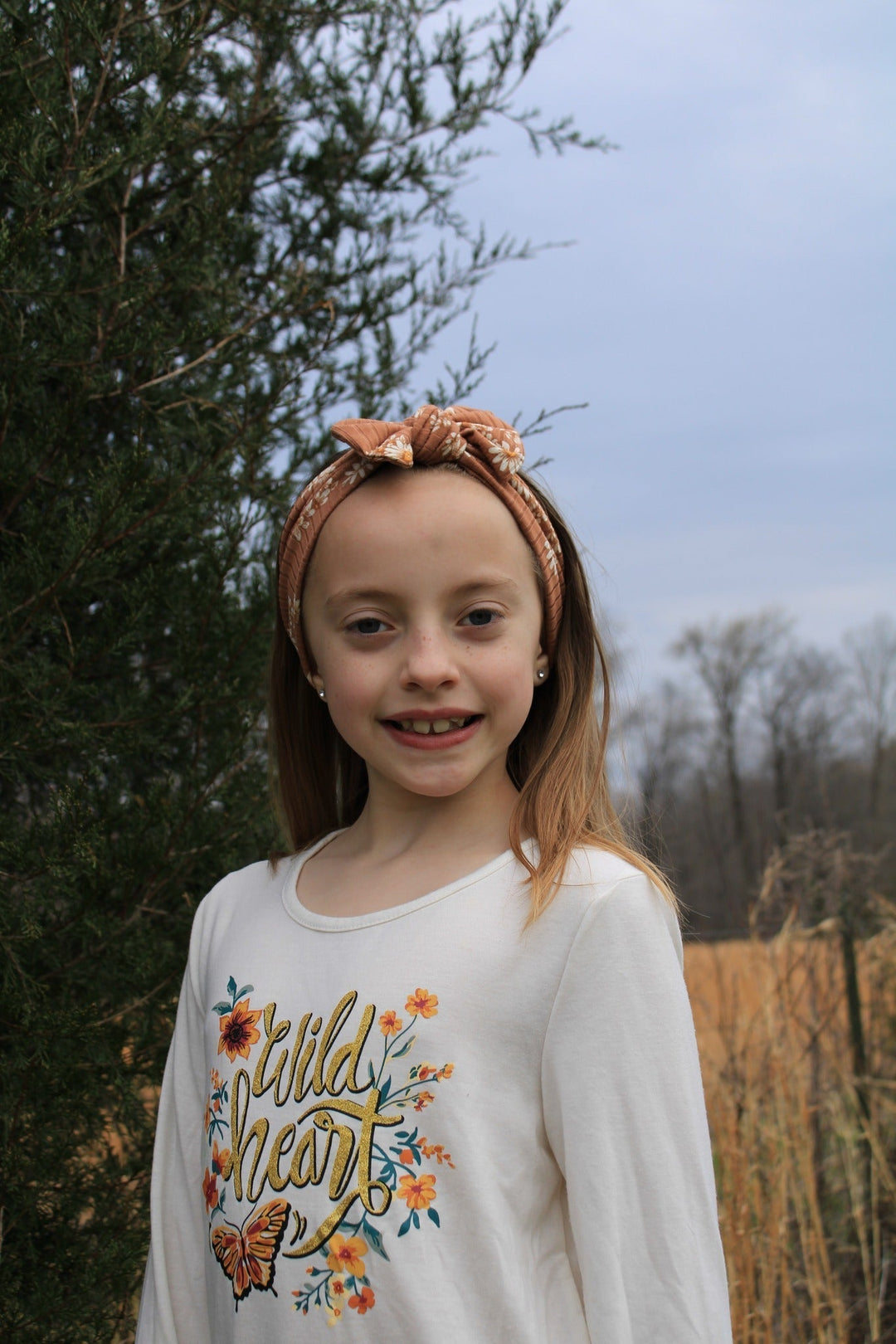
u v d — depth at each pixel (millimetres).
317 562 1207
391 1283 984
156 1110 1834
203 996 1340
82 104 1743
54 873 1540
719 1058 3275
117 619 1861
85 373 1667
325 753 1573
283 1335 1019
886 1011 3574
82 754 1771
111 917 1703
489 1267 992
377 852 1273
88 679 1876
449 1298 979
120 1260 1595
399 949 1113
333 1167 1046
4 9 1643
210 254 1957
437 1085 1037
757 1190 2727
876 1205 3150
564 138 2414
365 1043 1080
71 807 1551
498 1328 982
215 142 2066
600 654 1341
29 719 1676
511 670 1149
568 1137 1035
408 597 1126
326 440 2113
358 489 1187
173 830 1710
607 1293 996
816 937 3459
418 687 1114
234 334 1909
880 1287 2729
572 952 1061
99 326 1694
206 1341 1231
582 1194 1021
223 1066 1188
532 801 1211
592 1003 1051
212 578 1856
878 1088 3391
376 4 2061
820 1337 2564
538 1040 1058
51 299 1661
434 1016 1062
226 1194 1120
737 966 3510
